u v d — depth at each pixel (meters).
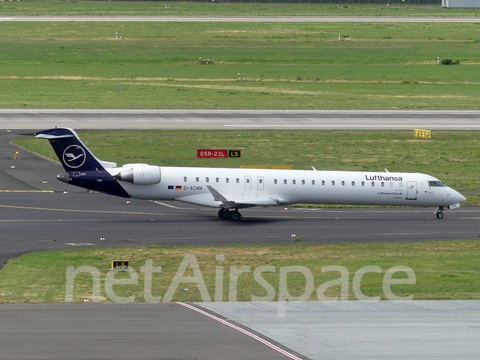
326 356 93.62
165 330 102.00
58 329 101.00
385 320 110.44
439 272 150.50
